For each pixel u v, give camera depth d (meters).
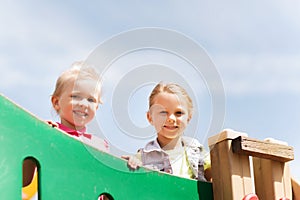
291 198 3.84
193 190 3.63
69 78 3.80
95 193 3.22
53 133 3.15
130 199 3.35
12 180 2.94
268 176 3.83
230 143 3.72
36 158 3.05
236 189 3.64
